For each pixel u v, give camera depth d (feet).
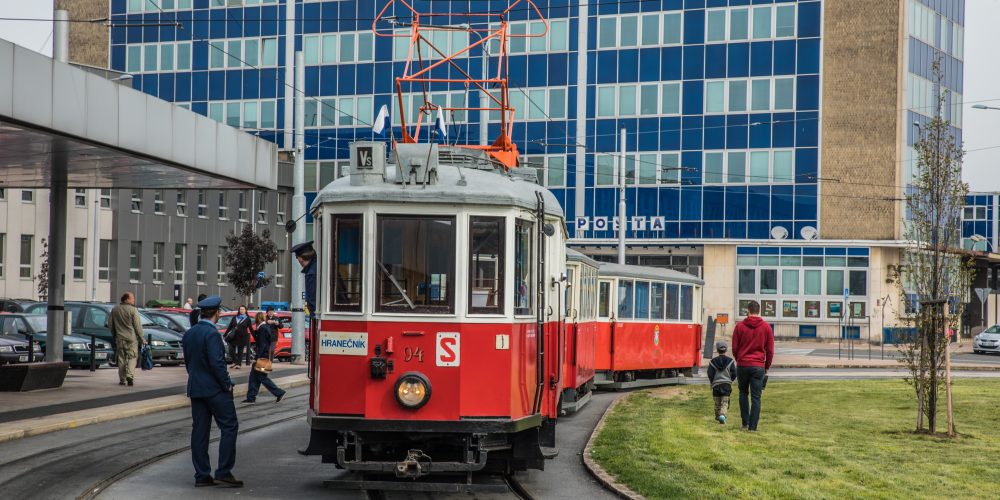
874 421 60.29
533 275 36.42
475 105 183.32
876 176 172.96
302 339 108.99
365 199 34.06
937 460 44.62
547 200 38.86
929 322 54.54
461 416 33.76
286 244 219.20
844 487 36.96
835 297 174.91
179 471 39.91
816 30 174.81
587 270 65.41
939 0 183.32
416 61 186.29
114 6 202.59
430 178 34.53
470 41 184.34
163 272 196.34
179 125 64.90
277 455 44.98
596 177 182.39
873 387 85.76
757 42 176.86
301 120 108.88
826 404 71.15
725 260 178.60
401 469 33.40
